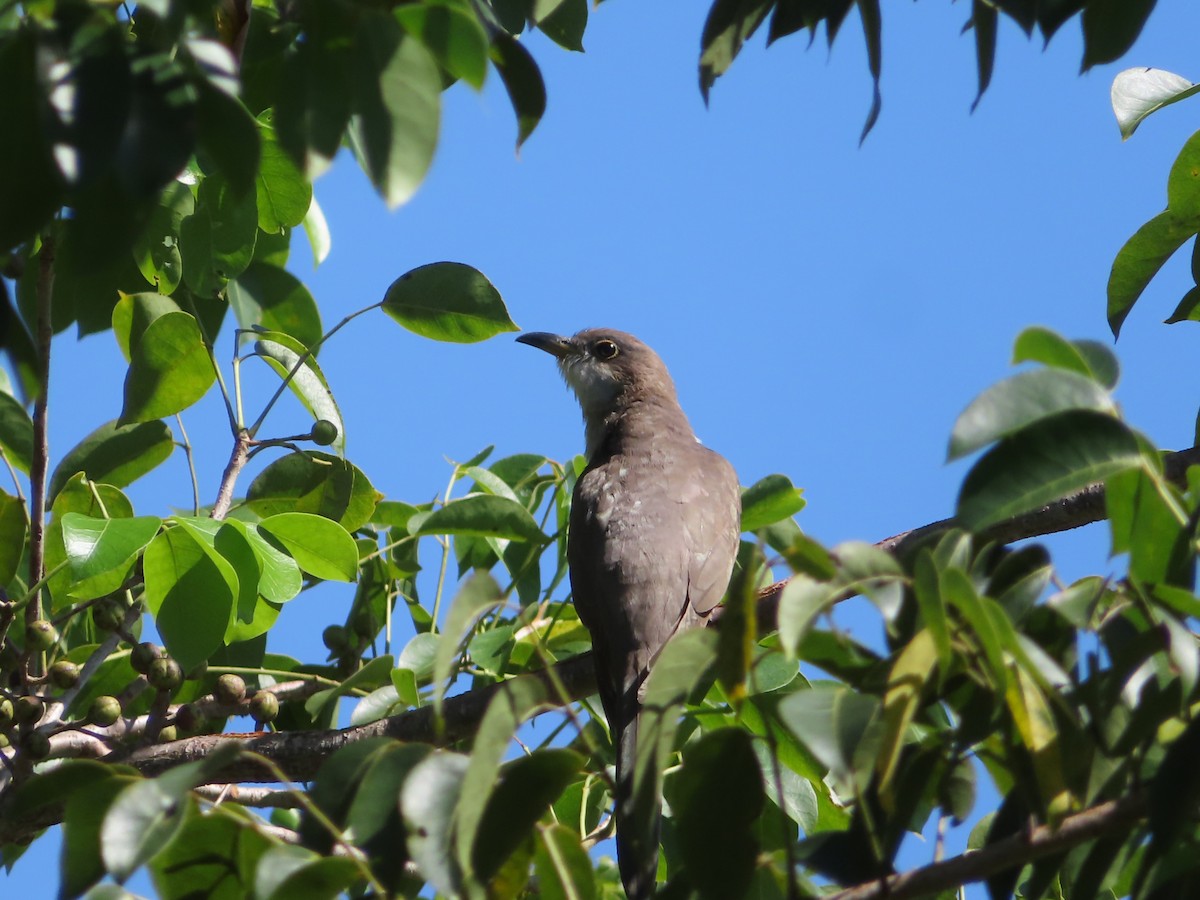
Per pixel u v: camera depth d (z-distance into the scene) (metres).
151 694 10.58
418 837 5.50
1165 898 6.11
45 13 5.09
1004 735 5.81
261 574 8.84
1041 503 5.34
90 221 5.16
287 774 9.52
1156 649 5.61
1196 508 5.71
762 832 8.65
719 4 7.86
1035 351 5.63
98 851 5.63
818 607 5.11
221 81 4.95
